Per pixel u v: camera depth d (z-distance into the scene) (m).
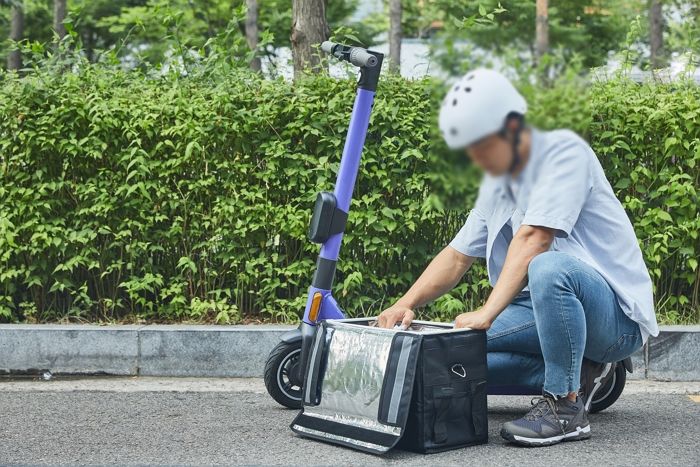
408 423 3.76
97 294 5.83
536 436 3.85
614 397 4.49
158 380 5.34
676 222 5.66
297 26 7.07
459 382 3.81
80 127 5.68
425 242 5.77
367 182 5.69
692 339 5.31
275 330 5.41
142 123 5.60
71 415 4.55
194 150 5.65
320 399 3.99
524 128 3.88
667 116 5.57
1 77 5.81
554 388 3.90
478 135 3.86
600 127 5.61
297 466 3.62
